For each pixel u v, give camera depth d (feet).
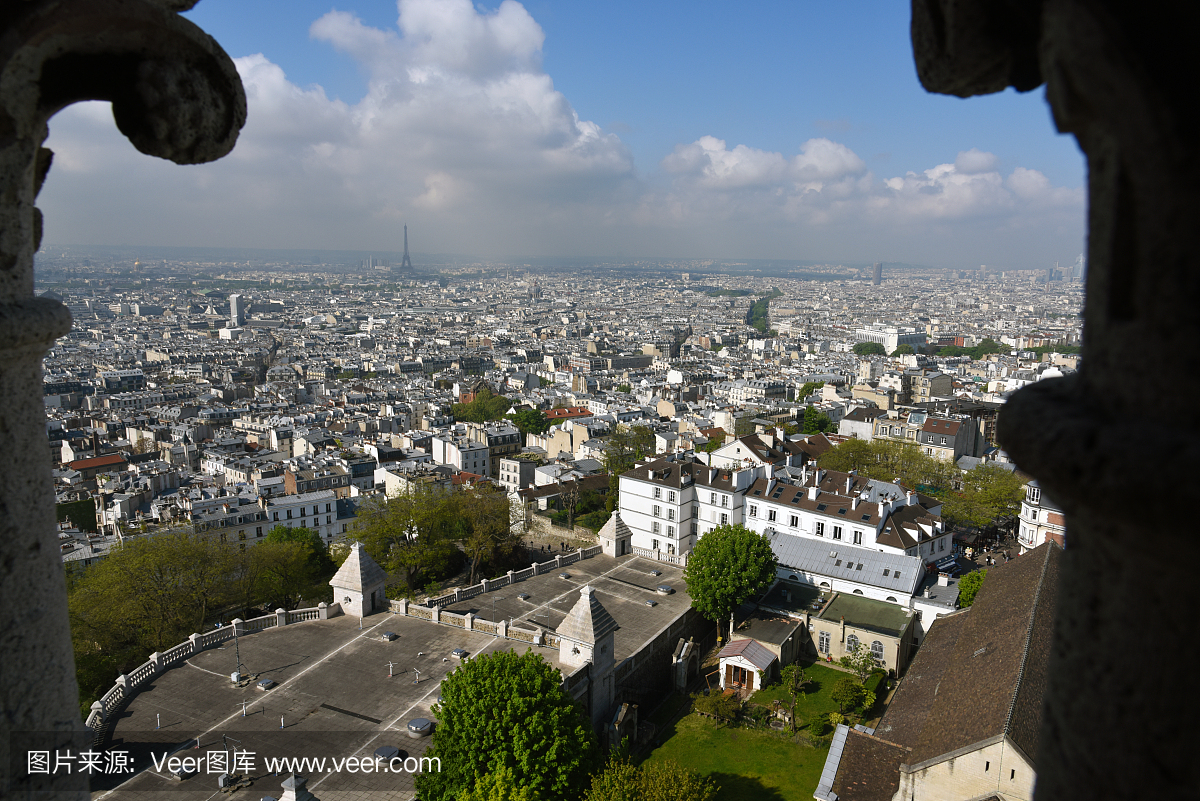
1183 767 28.27
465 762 227.20
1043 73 30.86
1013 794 204.44
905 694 296.71
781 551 485.15
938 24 36.19
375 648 325.21
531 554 596.70
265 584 481.87
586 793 234.17
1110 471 26.53
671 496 554.05
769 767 322.75
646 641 365.20
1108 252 29.71
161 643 410.93
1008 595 311.06
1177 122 24.70
